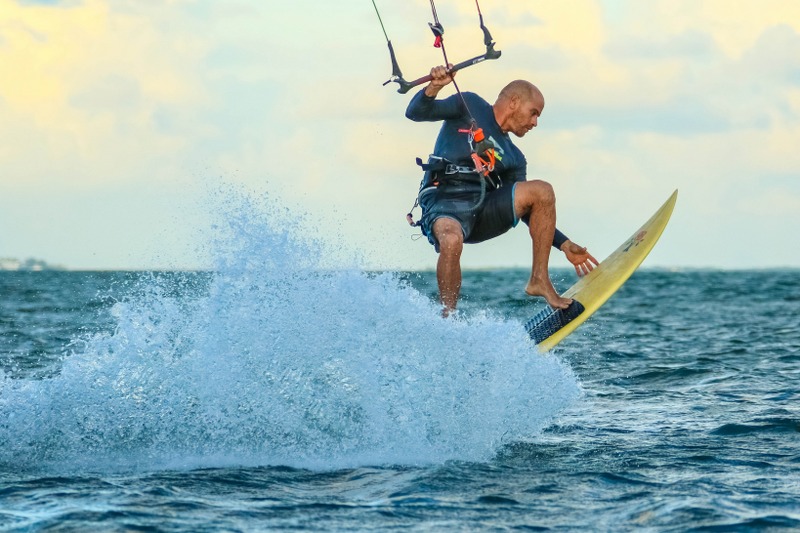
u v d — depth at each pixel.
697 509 15.52
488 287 164.50
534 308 79.69
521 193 25.14
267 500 16.12
